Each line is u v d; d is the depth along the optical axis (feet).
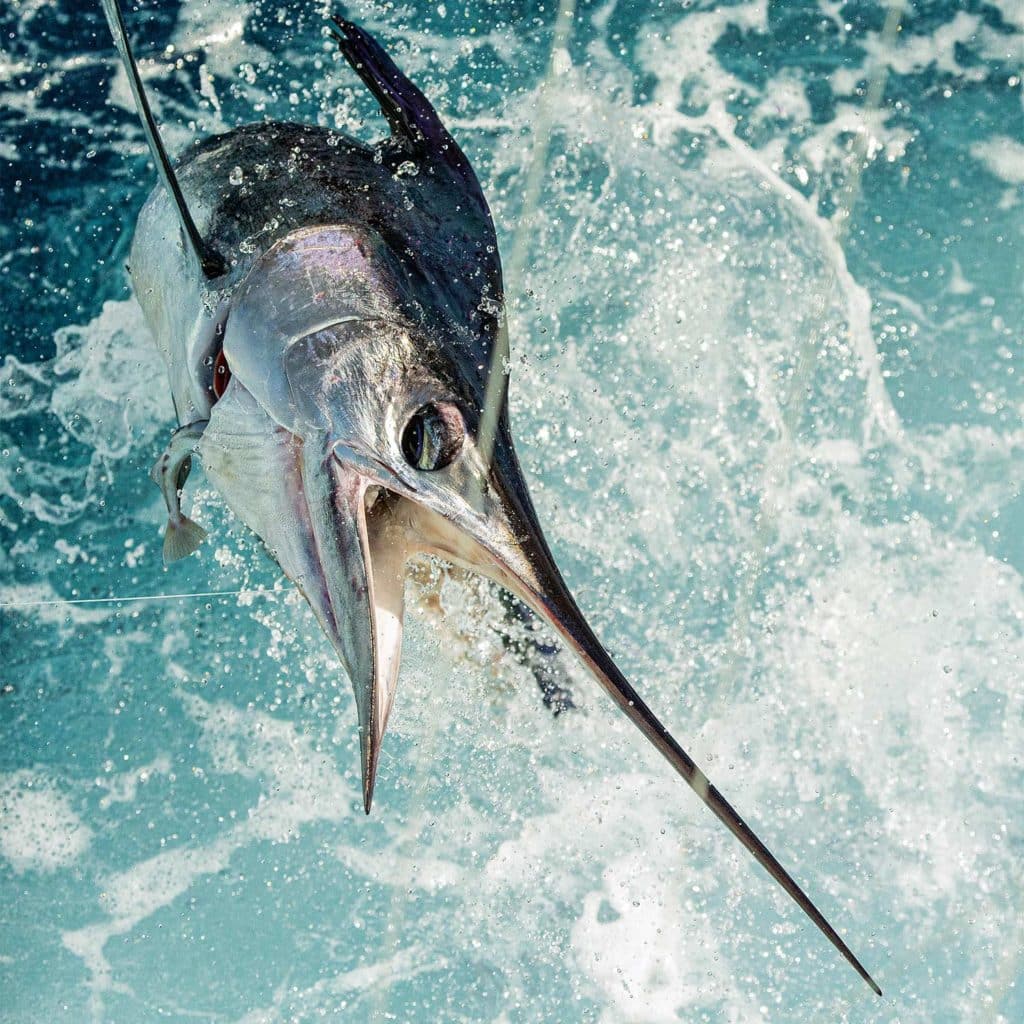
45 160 13.55
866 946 11.82
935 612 12.48
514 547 9.14
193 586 12.46
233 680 12.26
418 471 9.16
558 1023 11.67
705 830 11.91
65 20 14.08
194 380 9.77
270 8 14.01
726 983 11.75
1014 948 11.76
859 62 14.40
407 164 10.02
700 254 13.21
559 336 12.82
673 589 12.37
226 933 11.85
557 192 13.21
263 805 12.06
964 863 12.00
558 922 11.81
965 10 14.69
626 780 11.92
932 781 12.14
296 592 12.37
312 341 9.33
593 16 14.19
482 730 11.78
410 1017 11.67
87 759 12.16
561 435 12.52
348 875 11.91
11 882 11.95
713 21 14.26
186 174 10.02
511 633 10.49
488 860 11.86
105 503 12.71
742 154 13.65
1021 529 12.71
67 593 12.55
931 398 13.02
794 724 12.17
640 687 12.16
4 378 12.91
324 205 9.69
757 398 12.82
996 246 13.60
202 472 12.51
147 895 11.94
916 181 13.87
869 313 13.19
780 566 12.46
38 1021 11.69
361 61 10.28
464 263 9.78
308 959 11.79
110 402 12.89
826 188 13.75
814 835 12.01
